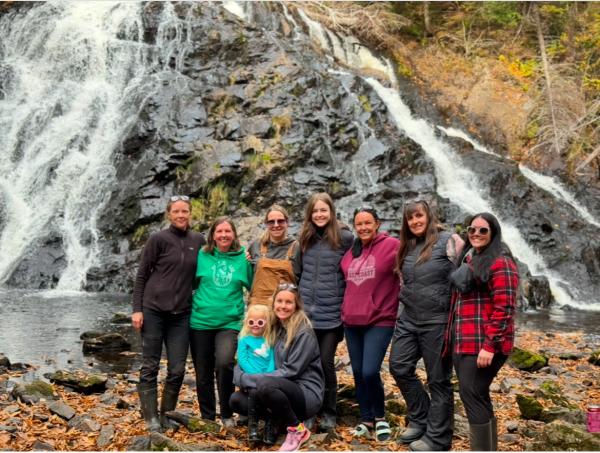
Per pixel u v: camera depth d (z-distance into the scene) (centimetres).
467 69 2809
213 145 1888
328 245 631
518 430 630
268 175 1847
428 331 571
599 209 2278
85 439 577
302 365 579
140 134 1938
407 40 2986
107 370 888
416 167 2030
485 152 2312
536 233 2009
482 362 503
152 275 623
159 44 2227
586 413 651
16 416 625
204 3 2286
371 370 601
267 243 652
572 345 1145
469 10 3048
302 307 601
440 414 566
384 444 583
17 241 1819
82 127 2041
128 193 1830
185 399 728
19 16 2311
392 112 2358
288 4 2672
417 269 576
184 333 627
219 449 558
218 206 1812
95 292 1631
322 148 1931
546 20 2966
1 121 2069
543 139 2484
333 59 2594
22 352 977
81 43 2203
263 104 2005
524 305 1641
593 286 1891
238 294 634
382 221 1822
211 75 2105
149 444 559
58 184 1925
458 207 1927
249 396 577
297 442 562
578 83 2694
